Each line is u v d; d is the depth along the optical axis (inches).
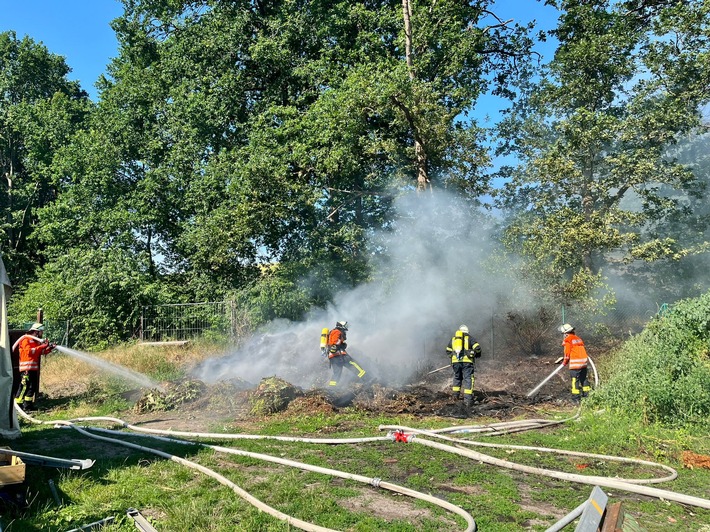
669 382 329.4
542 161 662.5
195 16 990.4
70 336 792.3
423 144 732.7
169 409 384.5
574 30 747.4
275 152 823.1
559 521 181.3
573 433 310.8
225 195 903.7
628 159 637.9
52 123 1202.0
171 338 749.9
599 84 690.2
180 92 960.9
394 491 216.7
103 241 1022.4
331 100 737.6
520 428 325.7
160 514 195.3
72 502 205.3
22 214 1325.0
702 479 235.5
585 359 403.9
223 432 315.3
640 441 284.4
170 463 252.2
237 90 953.5
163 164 1003.3
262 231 836.6
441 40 783.1
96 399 432.8
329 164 756.0
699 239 707.4
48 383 518.9
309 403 368.8
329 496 210.8
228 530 179.2
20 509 195.9
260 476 235.9
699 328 376.2
